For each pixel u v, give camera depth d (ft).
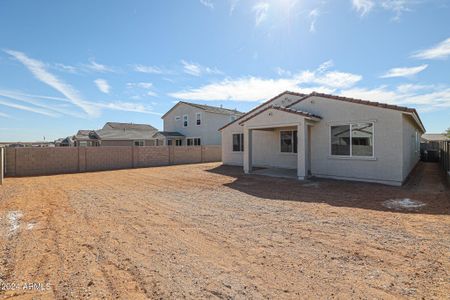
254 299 10.05
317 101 44.34
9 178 48.73
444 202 26.11
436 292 10.43
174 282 11.37
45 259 13.74
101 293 10.52
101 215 22.45
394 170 36.29
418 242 15.88
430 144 85.92
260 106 61.98
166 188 36.78
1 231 18.20
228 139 68.74
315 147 44.73
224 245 15.67
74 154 59.98
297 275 11.96
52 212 23.43
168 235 17.44
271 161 57.77
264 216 22.12
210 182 41.98
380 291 10.55
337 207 25.12
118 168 65.82
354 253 14.39
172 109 120.16
